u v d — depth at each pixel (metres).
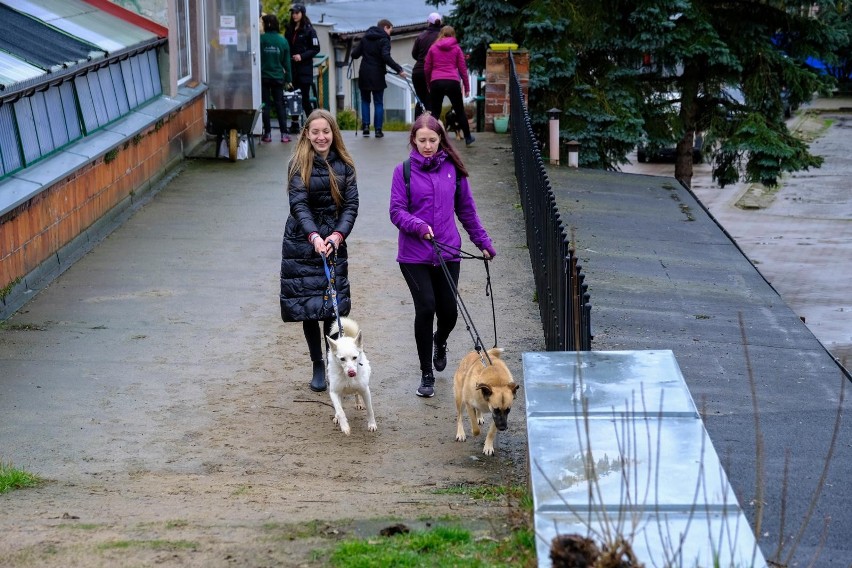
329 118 7.23
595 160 19.59
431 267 7.34
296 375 8.10
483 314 9.39
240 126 16.11
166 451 6.63
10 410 7.22
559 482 4.13
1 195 9.29
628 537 3.64
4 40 10.97
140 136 13.70
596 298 10.12
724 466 5.89
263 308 9.62
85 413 7.23
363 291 10.12
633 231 13.12
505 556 4.30
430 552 4.40
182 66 16.81
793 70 20.02
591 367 5.39
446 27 17.20
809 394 7.61
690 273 11.33
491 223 12.60
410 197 7.20
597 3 19.58
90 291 10.00
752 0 20.03
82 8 14.38
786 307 10.17
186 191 14.22
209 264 10.95
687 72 20.52
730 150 19.92
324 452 6.68
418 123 7.15
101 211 12.09
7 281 9.38
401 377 8.06
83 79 12.01
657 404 4.82
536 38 19.66
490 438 6.63
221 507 5.34
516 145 15.12
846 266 21.95
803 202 29.83
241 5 17.50
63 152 11.15
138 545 4.49
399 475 6.27
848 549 4.68
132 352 8.45
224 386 7.82
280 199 13.82
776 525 5.00
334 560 4.29
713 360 8.42
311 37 19.72
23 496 5.61
